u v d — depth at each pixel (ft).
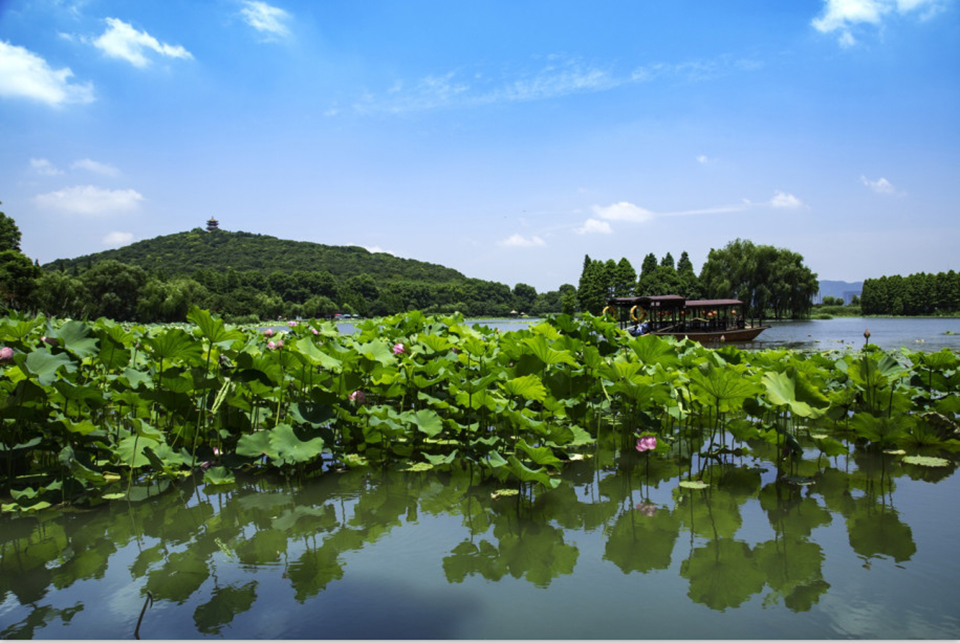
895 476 16.14
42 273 182.09
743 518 12.66
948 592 9.02
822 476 16.24
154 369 19.54
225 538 11.69
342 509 13.56
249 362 17.38
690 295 286.05
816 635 7.79
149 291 233.96
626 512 13.19
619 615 8.35
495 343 27.07
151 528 12.33
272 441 15.66
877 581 9.43
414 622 8.20
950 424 19.54
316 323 25.45
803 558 10.40
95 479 14.25
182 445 18.06
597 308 321.73
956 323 221.46
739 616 8.31
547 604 8.73
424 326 30.45
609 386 18.89
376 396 23.57
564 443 16.75
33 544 11.46
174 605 8.84
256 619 8.34
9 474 14.55
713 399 17.92
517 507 13.64
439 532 11.96
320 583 9.59
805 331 160.25
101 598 9.12
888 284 330.75
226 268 629.92
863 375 19.49
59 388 15.31
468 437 19.22
